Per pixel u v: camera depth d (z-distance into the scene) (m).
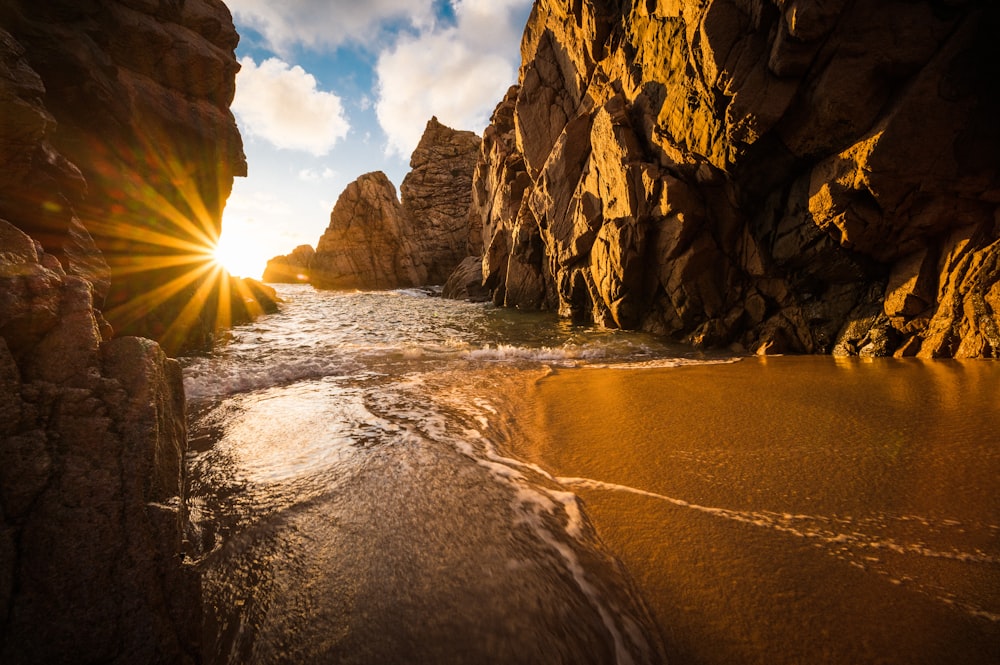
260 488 4.12
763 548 3.20
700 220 12.74
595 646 2.40
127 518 2.25
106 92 10.22
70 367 2.59
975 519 3.45
